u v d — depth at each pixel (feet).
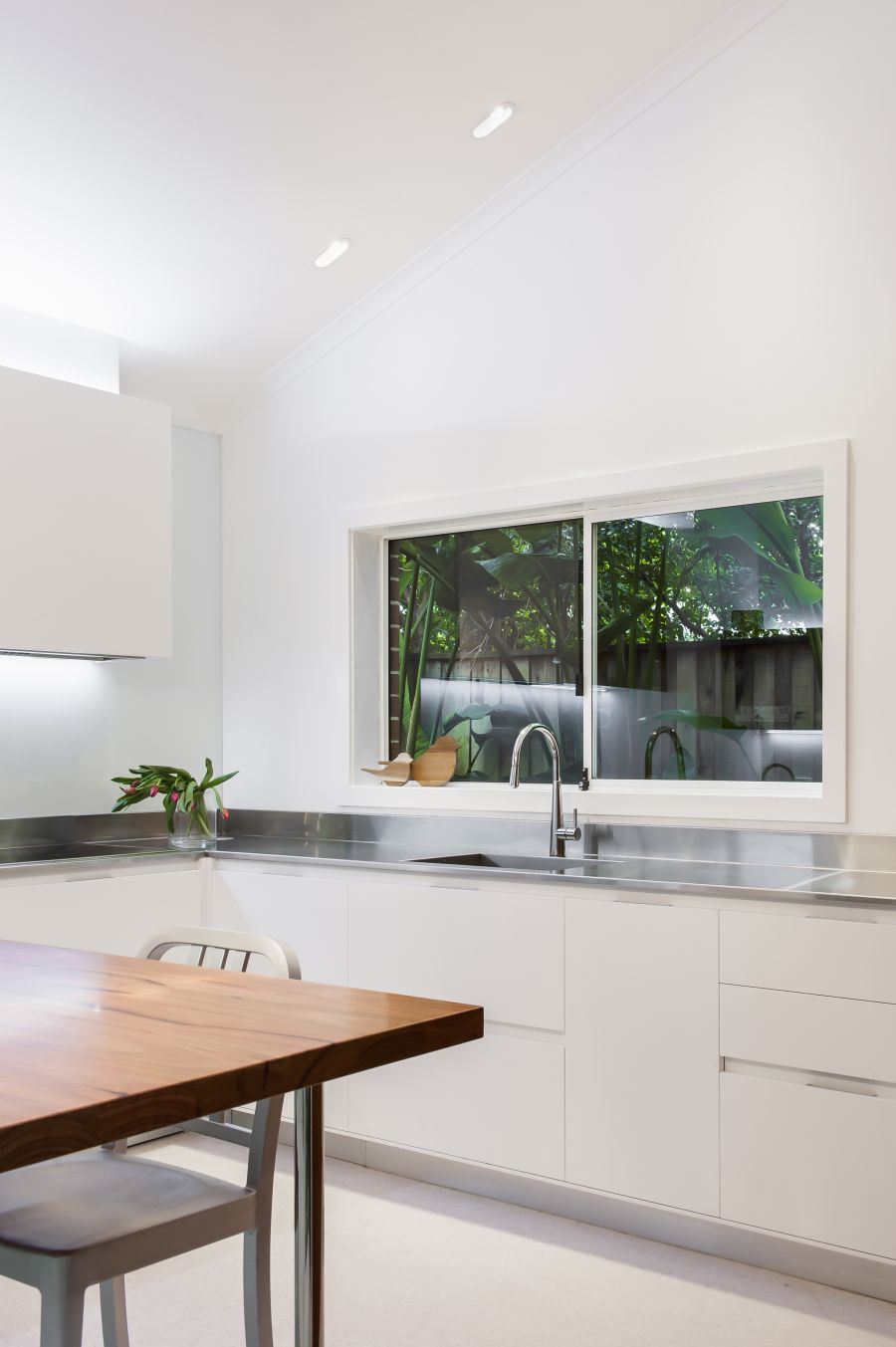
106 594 12.42
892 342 10.48
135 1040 4.35
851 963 8.75
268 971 12.12
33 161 10.63
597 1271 9.30
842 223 10.77
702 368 11.57
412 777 14.03
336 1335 8.25
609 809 11.96
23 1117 3.41
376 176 12.09
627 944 9.84
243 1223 5.51
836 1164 8.79
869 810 10.47
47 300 12.55
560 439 12.54
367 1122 11.41
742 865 10.94
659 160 11.91
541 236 12.75
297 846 13.32
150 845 13.58
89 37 9.48
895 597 10.37
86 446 12.28
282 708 14.84
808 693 11.24
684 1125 9.51
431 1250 9.70
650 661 12.27
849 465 10.63
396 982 11.31
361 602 14.35
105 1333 6.19
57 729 13.75
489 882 10.72
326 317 14.21
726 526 11.80
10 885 11.14
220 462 15.51
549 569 13.20
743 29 11.32
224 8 9.54
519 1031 10.49
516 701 13.43
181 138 10.82
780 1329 8.36
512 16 10.43
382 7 9.96
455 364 13.41
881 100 10.59
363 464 14.15
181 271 12.65
